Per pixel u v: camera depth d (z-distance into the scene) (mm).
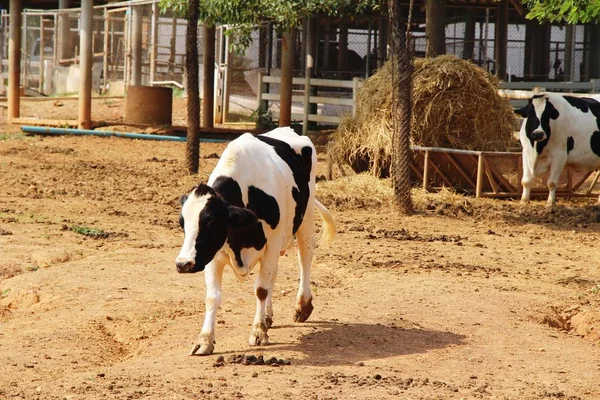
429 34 21453
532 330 8508
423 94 16672
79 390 6344
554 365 7387
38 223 13117
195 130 18250
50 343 7676
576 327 9023
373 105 16969
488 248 12523
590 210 15516
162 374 6750
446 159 16562
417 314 8844
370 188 16250
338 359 7270
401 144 14797
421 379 6750
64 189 16250
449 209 15242
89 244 11914
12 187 16344
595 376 7109
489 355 7590
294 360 7191
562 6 13305
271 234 7566
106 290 9477
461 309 9086
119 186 16859
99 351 7609
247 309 8898
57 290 9492
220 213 6824
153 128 25594
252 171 7414
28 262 10797
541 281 10680
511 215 15031
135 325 8367
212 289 7355
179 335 7938
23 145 22391
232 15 21641
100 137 24484
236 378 6645
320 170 19766
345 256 11602
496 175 16531
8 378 6672
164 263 10836
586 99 16250
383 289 9828
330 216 8961
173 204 15242
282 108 25094
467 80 16703
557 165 15945
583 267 11539
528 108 15875
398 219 14539
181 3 20938
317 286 10039
